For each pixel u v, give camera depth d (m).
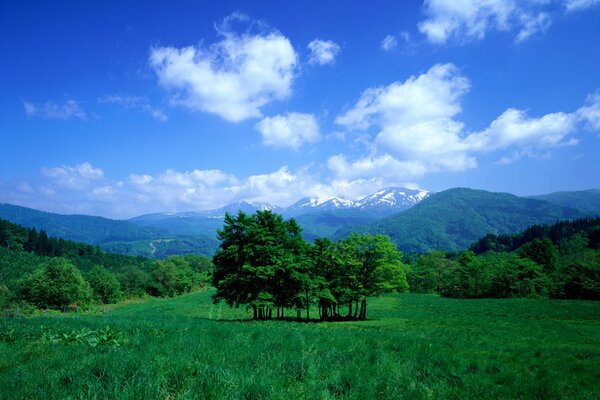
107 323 18.97
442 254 133.75
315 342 14.54
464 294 98.25
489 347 17.84
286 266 42.72
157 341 12.71
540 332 29.34
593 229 160.75
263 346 12.68
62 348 10.99
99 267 100.25
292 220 48.22
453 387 10.03
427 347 15.84
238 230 44.53
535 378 11.76
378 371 10.55
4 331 14.23
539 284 88.31
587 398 9.99
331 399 8.21
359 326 38.31
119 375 8.09
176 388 7.88
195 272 163.38
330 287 48.69
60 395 7.00
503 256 111.69
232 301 44.75
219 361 10.12
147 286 116.88
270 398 7.59
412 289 128.00
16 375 8.01
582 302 68.62
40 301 72.38
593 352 17.06
